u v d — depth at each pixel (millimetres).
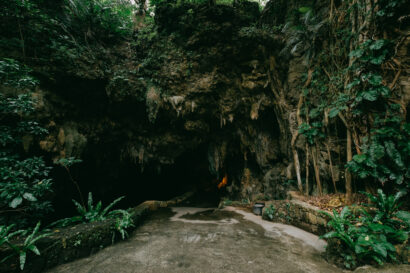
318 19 5965
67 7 6973
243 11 7426
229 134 9414
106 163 8617
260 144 8398
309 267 2861
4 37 5090
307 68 6203
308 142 5758
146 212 6055
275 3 7305
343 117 4652
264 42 6863
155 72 7613
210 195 13398
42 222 6773
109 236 3756
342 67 5047
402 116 3791
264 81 7227
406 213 3012
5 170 3428
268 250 3422
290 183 6738
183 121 8586
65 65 6035
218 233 4344
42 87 5758
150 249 3480
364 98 4070
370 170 3914
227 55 7172
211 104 8125
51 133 5910
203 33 6867
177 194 13734
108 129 7875
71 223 4492
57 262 2957
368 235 2854
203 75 7543
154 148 9016
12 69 3771
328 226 3869
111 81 6867
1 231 2787
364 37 4273
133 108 7973
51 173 6320
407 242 2838
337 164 5031
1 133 3773
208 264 2928
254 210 6227
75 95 6652
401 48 3908
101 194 9312
